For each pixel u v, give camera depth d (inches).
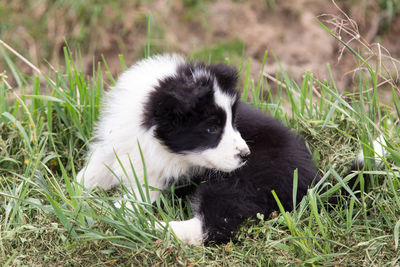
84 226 139.1
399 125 193.8
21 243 139.9
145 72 163.2
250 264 134.1
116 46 354.6
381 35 362.9
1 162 181.0
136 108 155.9
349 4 362.0
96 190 163.2
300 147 170.2
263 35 358.6
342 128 185.3
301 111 201.6
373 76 166.1
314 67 329.4
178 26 366.3
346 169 165.8
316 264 132.1
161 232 140.6
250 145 165.2
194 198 161.3
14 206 147.8
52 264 134.0
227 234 148.3
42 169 175.9
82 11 359.3
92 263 134.3
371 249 134.6
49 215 147.3
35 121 201.8
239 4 375.2
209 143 152.1
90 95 205.6
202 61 170.7
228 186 154.4
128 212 142.9
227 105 152.1
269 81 317.7
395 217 144.3
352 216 154.2
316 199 149.3
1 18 363.9
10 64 217.8
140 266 131.8
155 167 159.2
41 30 359.9
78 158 192.4
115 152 157.4
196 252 136.3
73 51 353.1
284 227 149.2
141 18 360.2
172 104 147.6
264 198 154.8
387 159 162.6
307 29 355.9
